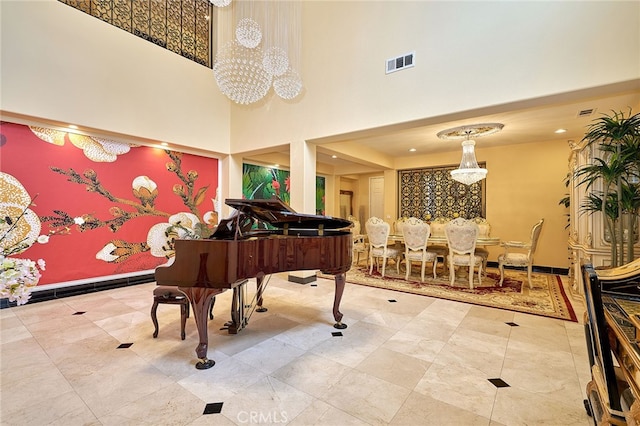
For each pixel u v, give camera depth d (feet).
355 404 6.06
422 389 6.58
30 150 12.72
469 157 17.63
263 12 17.26
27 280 4.55
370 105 13.56
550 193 20.07
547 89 9.71
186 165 18.40
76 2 13.70
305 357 8.04
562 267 19.58
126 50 14.99
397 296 13.85
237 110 19.27
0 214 12.01
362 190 34.71
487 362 7.76
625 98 12.01
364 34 13.78
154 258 16.87
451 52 11.50
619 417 3.92
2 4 11.43
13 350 8.39
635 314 4.40
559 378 7.00
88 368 7.43
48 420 5.56
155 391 6.48
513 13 10.30
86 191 14.34
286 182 25.46
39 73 12.26
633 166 9.36
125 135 15.12
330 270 9.66
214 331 9.82
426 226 16.65
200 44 18.76
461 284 16.12
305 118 15.80
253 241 7.89
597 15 8.99
